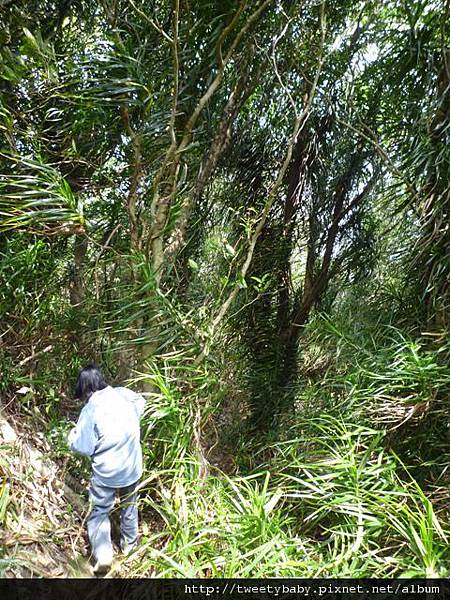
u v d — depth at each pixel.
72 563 2.35
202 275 4.05
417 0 3.41
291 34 3.57
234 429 3.98
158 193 3.19
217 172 4.14
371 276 4.32
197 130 3.24
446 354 3.07
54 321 3.50
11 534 2.23
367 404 3.04
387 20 3.72
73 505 2.68
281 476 2.91
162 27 3.21
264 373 4.27
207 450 3.64
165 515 2.57
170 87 3.19
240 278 3.20
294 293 4.66
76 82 2.78
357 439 2.83
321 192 4.34
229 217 4.30
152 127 3.01
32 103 3.15
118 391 2.66
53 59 2.63
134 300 3.10
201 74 3.34
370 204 4.25
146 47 3.13
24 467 2.60
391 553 2.36
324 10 3.49
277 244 4.38
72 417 3.38
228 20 3.22
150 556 2.37
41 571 2.18
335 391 3.56
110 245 3.50
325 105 4.08
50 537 2.39
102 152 3.32
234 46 2.98
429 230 3.36
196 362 3.01
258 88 3.97
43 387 3.24
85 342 3.58
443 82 3.36
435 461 2.97
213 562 2.13
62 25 3.13
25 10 2.88
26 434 2.88
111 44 2.91
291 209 4.42
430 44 3.50
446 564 2.17
